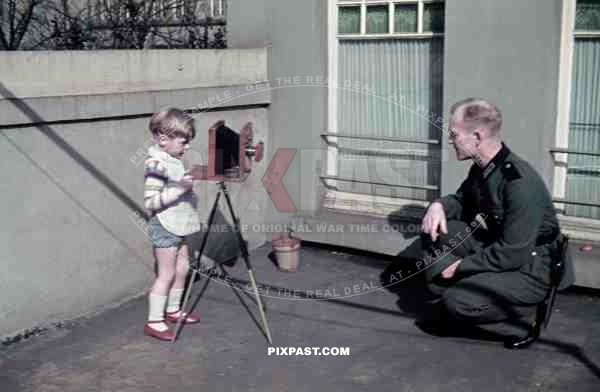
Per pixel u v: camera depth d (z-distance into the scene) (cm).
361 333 492
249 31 669
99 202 521
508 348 457
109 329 503
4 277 466
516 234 434
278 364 448
